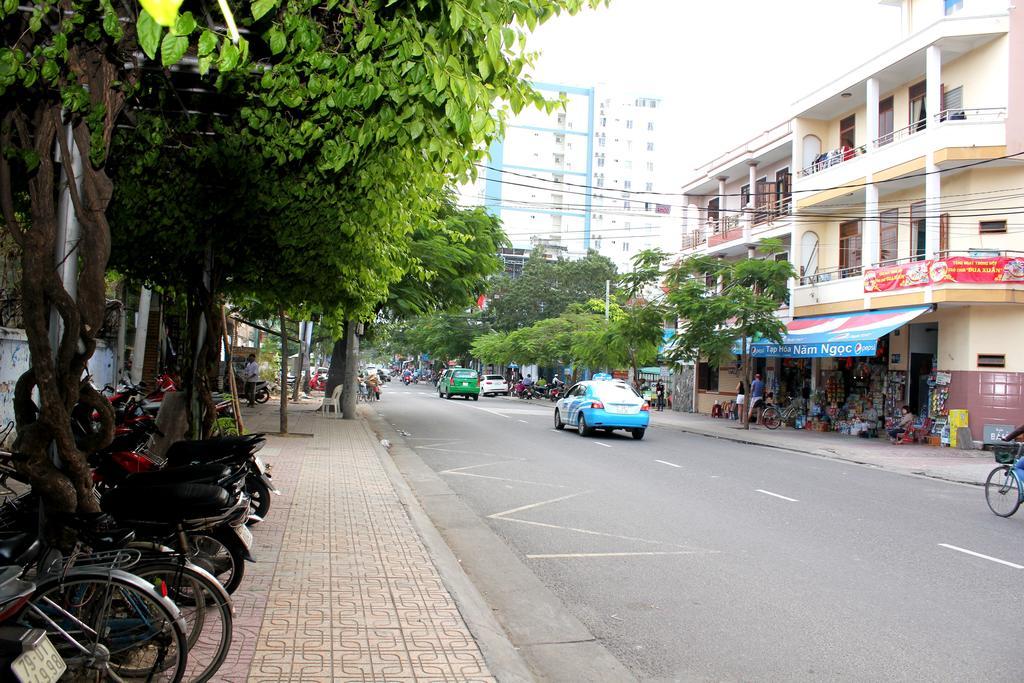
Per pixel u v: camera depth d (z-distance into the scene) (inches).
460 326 2539.4
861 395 1019.9
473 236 818.2
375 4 179.8
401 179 289.3
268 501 315.0
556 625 228.7
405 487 437.4
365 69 185.0
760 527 365.4
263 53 217.8
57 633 144.3
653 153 3769.7
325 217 324.5
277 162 266.1
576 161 3663.9
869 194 946.1
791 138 1135.0
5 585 127.5
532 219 3599.9
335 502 376.5
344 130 221.1
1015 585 270.8
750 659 201.5
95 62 185.2
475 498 436.1
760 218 1213.1
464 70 182.7
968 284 804.0
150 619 155.7
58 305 181.5
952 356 855.1
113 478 263.7
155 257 381.4
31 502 188.5
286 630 196.9
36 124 187.2
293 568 255.9
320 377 1813.5
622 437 846.5
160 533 181.3
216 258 392.8
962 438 813.2
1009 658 201.5
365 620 207.6
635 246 3708.2
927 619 232.7
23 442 180.5
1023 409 798.5
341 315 571.5
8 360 449.1
